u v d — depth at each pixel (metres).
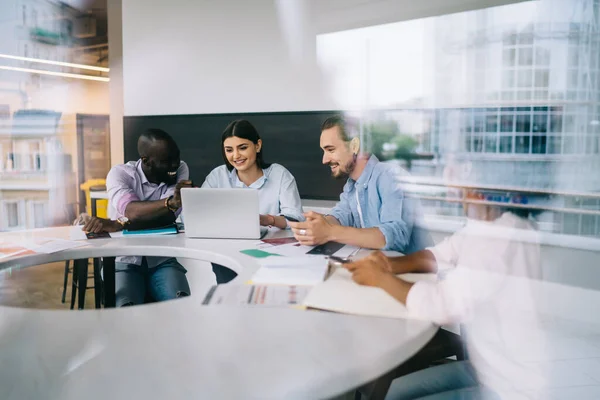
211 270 2.76
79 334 1.03
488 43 3.01
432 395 1.23
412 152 3.18
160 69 4.28
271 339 1.00
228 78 3.93
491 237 1.27
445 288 1.21
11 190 5.06
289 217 2.54
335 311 1.18
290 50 3.64
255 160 2.78
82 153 5.02
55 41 4.89
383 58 3.29
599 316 2.84
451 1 3.08
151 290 2.49
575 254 2.88
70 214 5.11
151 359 0.90
